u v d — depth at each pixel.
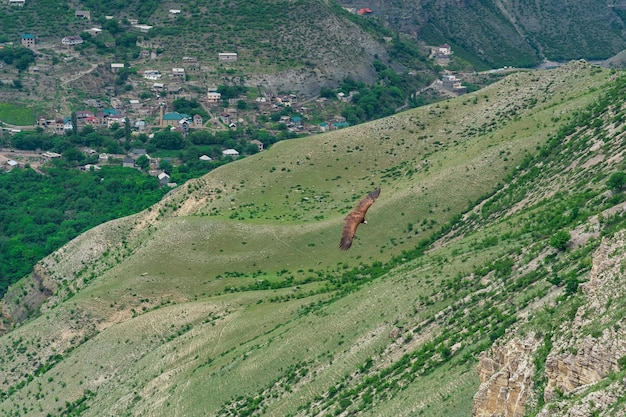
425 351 162.12
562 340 112.06
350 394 165.12
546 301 144.75
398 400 147.25
